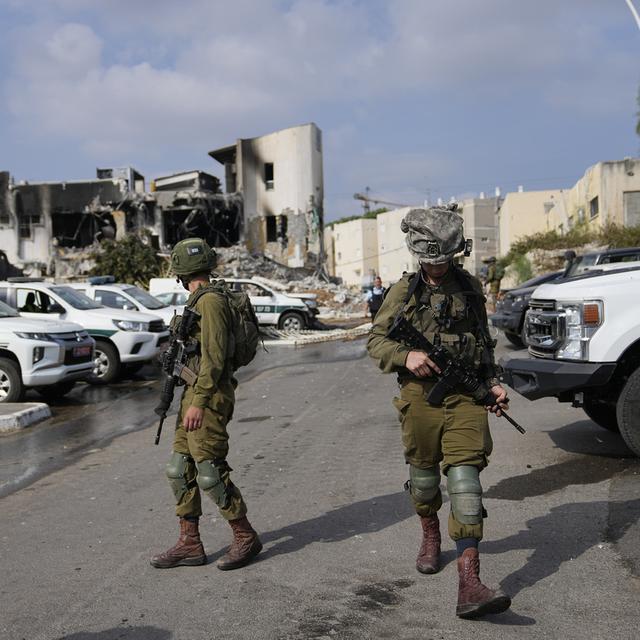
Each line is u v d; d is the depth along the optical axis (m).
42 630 3.48
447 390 3.49
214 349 3.94
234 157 58.09
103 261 42.22
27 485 6.61
